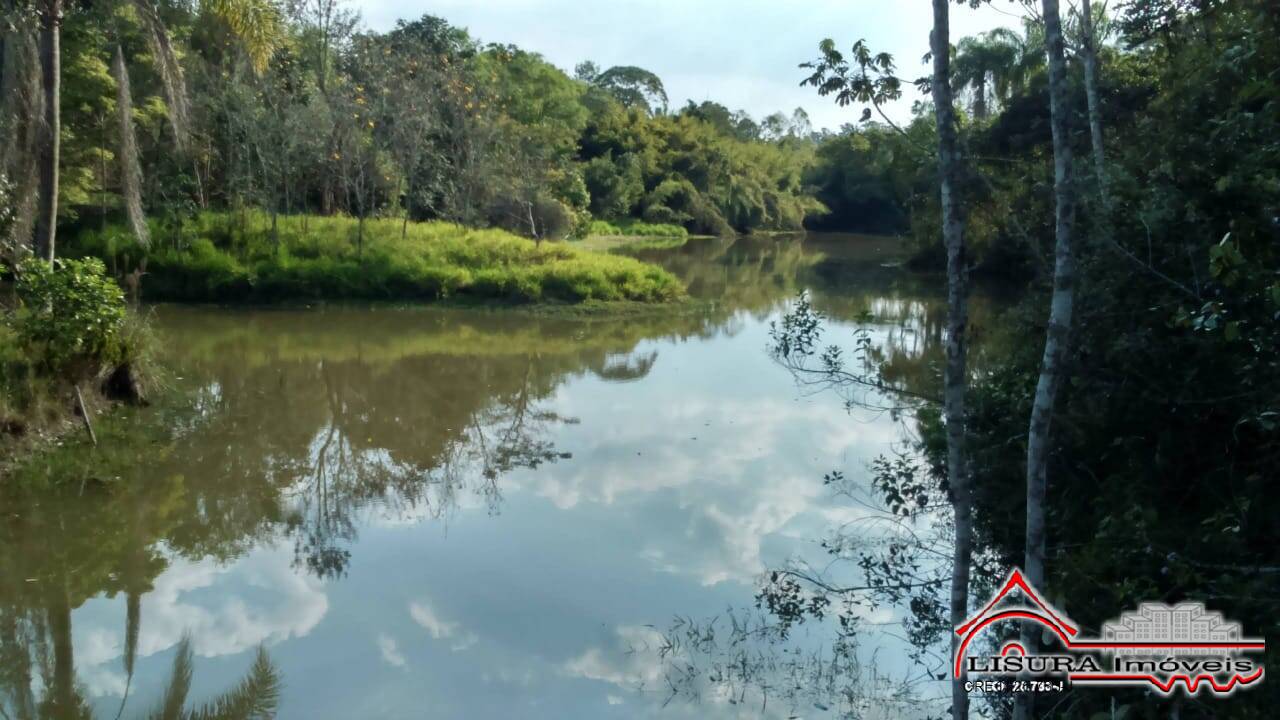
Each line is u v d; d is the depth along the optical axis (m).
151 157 21.83
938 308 22.02
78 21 18.80
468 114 30.83
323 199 28.67
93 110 20.22
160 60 12.85
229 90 22.56
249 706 5.30
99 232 20.66
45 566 7.28
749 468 9.96
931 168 6.32
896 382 13.45
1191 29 8.17
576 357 16.58
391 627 6.35
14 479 8.80
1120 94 12.00
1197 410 6.11
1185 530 5.52
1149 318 6.11
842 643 6.14
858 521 8.32
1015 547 7.11
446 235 24.86
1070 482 6.64
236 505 8.75
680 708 5.34
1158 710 4.68
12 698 5.46
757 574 7.24
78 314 10.20
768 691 5.55
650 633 6.27
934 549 7.61
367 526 8.27
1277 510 5.28
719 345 18.08
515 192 30.91
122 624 6.39
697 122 66.62
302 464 10.05
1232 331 4.58
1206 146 5.95
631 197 56.12
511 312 20.78
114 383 11.30
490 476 9.73
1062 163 4.34
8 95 11.56
